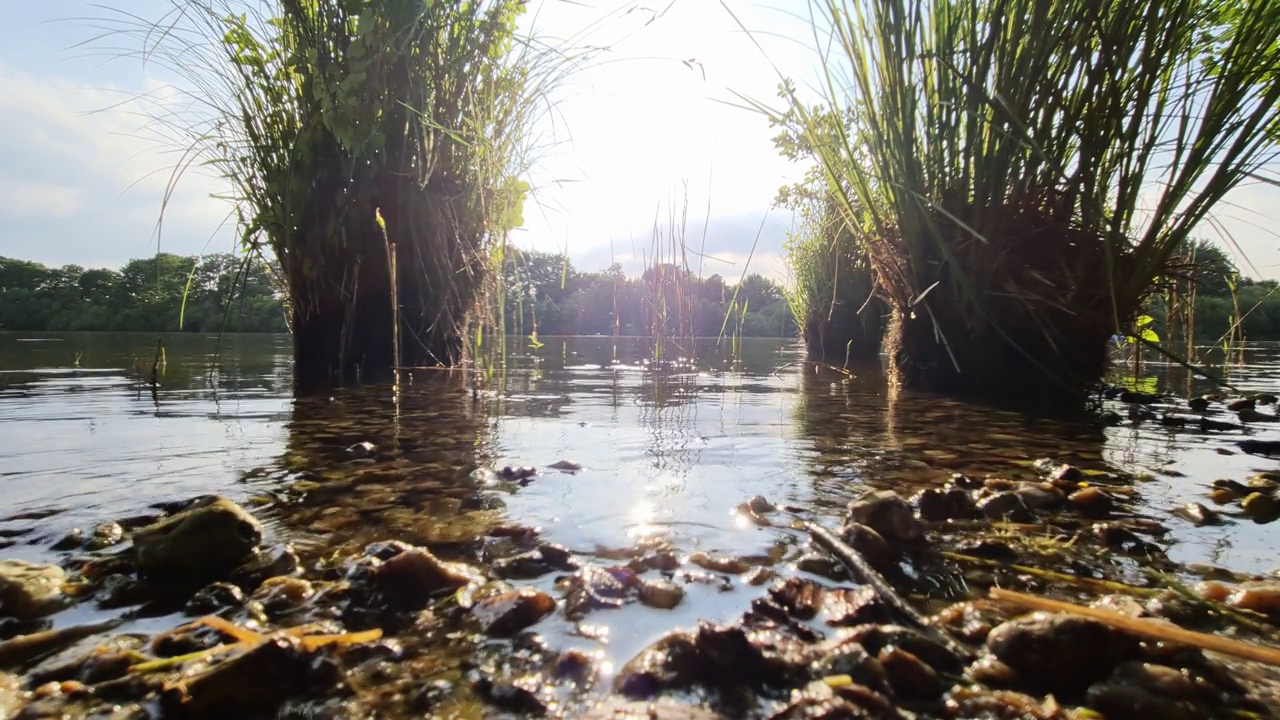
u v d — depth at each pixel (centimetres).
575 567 105
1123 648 77
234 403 281
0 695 68
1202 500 147
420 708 68
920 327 365
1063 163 307
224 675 68
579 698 70
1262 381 439
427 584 96
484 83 395
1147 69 274
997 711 69
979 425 246
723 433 223
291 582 96
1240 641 83
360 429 222
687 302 564
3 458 175
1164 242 300
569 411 271
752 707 69
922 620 89
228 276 418
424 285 410
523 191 422
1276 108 270
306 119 372
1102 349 318
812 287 732
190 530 102
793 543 116
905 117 324
